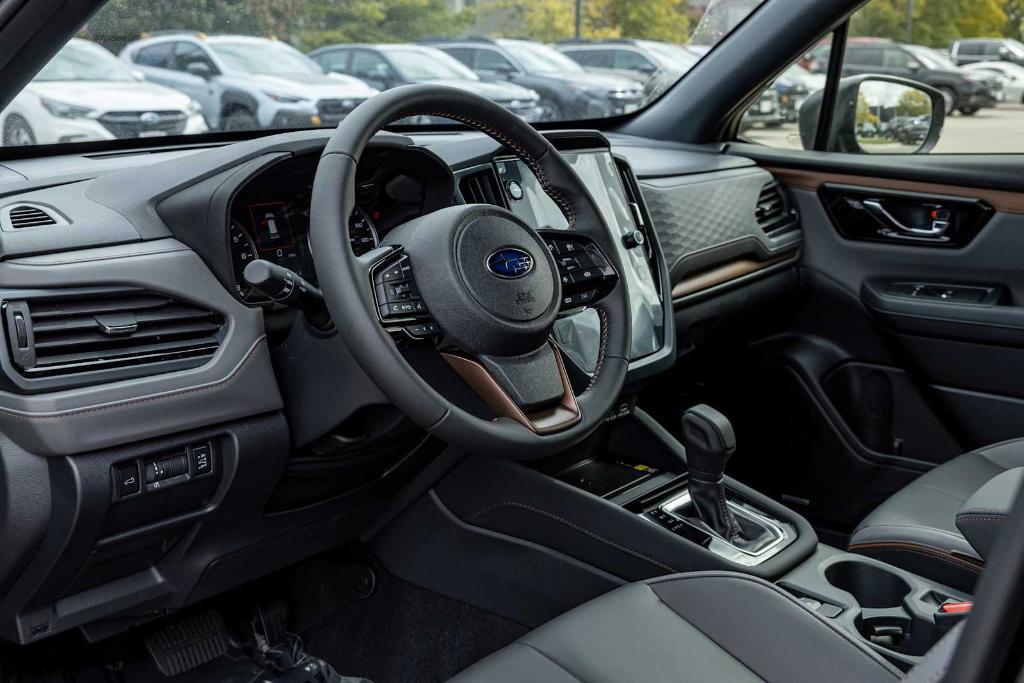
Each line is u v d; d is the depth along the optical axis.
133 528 1.38
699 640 1.17
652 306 1.91
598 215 1.54
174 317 1.36
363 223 1.55
